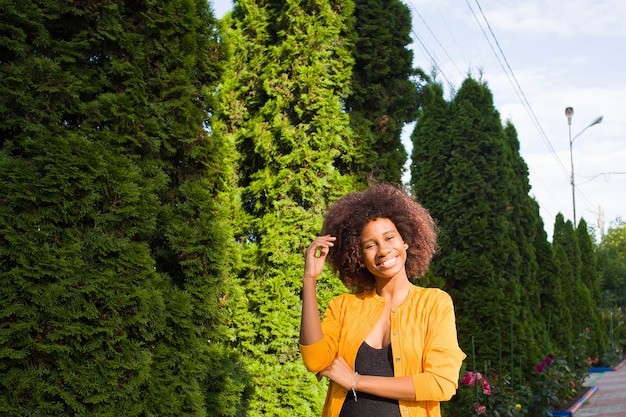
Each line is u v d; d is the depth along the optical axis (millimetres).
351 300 2660
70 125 3633
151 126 3889
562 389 10992
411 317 2445
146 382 3611
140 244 3672
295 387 5379
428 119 10000
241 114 6234
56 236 3355
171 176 4246
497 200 9523
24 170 3238
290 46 5801
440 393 2279
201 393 3953
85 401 3270
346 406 2408
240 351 5621
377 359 2438
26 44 3408
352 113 6074
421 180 9875
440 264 9352
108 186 3545
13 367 3174
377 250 2559
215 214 4305
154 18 4027
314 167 5688
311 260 2545
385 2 6531
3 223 3139
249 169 6195
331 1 6031
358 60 6293
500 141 9680
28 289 3166
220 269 4234
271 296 5617
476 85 9859
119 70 3764
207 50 4461
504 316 9172
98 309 3434
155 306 3646
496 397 8016
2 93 3307
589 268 22766
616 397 12688
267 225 5672
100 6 3717
